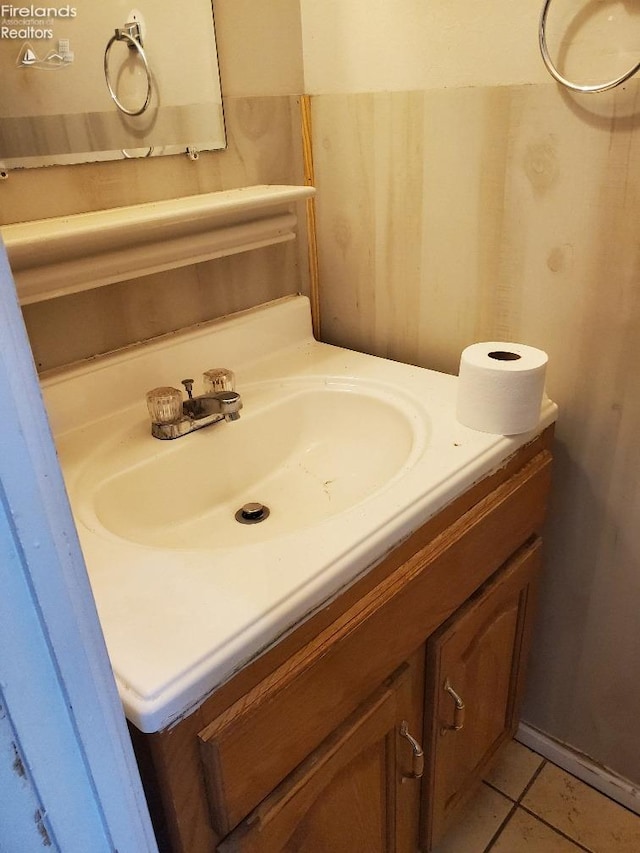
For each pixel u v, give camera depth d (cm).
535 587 112
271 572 65
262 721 62
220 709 59
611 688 121
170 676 54
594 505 110
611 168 89
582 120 89
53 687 38
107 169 93
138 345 103
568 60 87
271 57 109
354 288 125
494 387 87
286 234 116
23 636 35
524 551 105
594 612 118
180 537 91
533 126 93
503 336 109
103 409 98
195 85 99
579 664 124
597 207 92
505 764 136
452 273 110
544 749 136
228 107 105
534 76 91
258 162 112
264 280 120
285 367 116
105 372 97
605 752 128
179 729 56
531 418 90
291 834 71
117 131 92
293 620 63
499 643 107
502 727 121
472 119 98
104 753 43
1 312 31
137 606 61
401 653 80
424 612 82
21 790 39
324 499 98
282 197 102
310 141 119
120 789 45
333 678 70
